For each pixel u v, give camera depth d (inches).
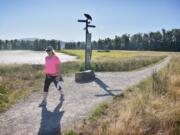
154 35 6048.2
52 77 373.7
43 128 268.1
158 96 374.6
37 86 513.7
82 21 672.4
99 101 378.6
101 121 276.5
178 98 372.2
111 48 6289.4
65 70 826.8
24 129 265.6
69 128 263.1
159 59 1648.6
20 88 488.1
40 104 363.3
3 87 470.3
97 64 945.5
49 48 368.5
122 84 535.2
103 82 569.0
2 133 254.4
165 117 283.3
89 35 678.5
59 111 330.3
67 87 506.6
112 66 940.0
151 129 259.0
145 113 294.4
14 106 358.0
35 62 1480.1
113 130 241.4
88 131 251.1
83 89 482.0
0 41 6545.3
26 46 6683.1
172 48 5477.4
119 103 355.9
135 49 6067.9
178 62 1137.4
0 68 815.7
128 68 936.3
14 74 682.8
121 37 6259.8
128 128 246.7
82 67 829.8
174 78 513.0
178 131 257.6
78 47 6250.0
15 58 2018.9
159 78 500.7
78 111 327.3
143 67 1054.4
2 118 303.0
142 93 385.7
